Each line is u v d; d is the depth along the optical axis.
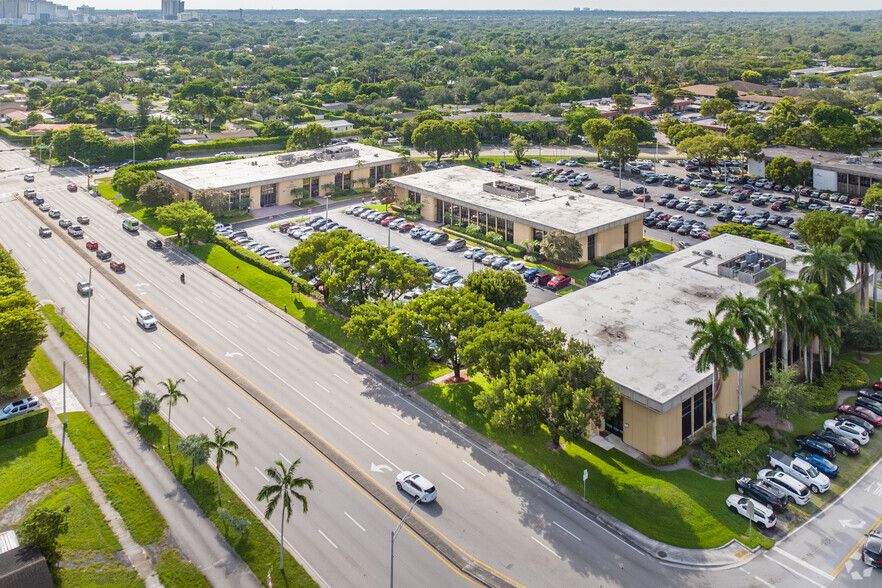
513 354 76.12
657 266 111.75
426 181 172.88
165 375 94.31
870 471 74.38
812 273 90.12
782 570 60.62
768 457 76.25
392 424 83.19
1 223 160.00
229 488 71.50
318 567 61.12
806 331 83.12
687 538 64.19
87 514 67.75
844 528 65.88
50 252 142.12
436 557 62.41
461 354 81.50
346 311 104.06
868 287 112.12
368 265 104.81
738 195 174.75
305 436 80.38
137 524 66.31
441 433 81.31
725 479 72.69
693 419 78.75
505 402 72.94
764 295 83.06
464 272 129.88
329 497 70.25
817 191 183.00
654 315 93.56
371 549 63.31
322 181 186.00
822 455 76.06
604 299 99.38
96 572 60.41
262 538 64.44
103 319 111.69
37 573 55.47
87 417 84.56
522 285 101.94
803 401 78.62
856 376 91.06
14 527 65.81
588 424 77.88
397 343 88.12
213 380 93.31
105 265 135.62
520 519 67.06
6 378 86.56
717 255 115.50
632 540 64.25
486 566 61.19
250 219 165.62
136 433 81.69
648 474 72.94
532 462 75.62
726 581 59.38
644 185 194.50
